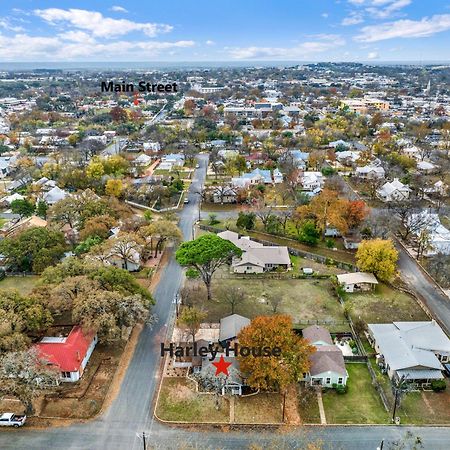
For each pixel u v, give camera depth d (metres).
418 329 60.44
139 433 47.41
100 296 58.62
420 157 163.25
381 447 44.75
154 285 78.00
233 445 45.97
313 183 131.75
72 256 75.44
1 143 187.12
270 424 48.53
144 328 65.56
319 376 53.62
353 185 135.00
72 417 49.34
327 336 60.56
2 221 109.12
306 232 94.00
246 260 81.94
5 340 51.03
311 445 45.44
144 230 86.00
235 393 52.78
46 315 57.47
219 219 109.00
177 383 54.62
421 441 46.28
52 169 142.38
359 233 95.31
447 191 123.06
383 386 54.06
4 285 78.88
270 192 127.00
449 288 76.81
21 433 47.25
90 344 59.47
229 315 68.81
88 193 107.50
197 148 185.75
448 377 55.81
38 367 49.59
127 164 146.88
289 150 168.25
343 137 196.75
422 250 87.62
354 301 73.00
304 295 74.94
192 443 46.19
